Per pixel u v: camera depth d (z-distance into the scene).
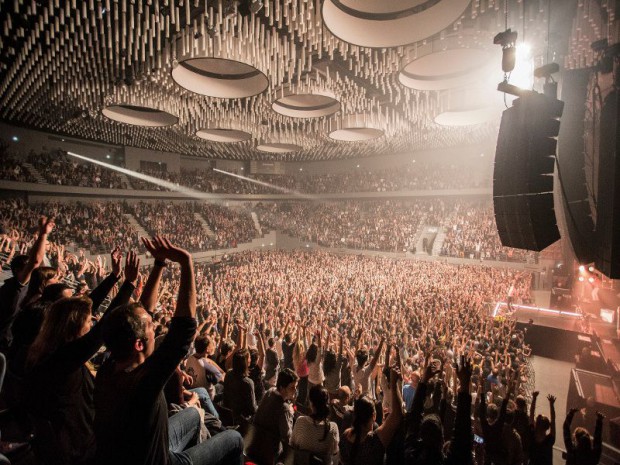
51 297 3.12
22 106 22.16
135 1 10.65
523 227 5.55
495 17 11.02
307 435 3.61
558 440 10.29
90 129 28.64
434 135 31.20
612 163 4.91
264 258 35.22
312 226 44.72
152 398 1.83
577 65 10.04
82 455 2.23
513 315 20.09
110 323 1.99
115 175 34.09
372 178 44.44
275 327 12.22
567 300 21.78
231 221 42.38
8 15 11.54
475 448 5.55
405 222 40.22
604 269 5.06
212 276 26.12
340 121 24.56
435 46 12.90
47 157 29.75
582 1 8.26
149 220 34.72
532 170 5.39
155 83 17.75
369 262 33.03
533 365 16.44
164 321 7.23
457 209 38.25
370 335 12.27
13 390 2.67
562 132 6.84
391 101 21.00
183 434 2.79
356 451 3.11
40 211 27.36
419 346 11.99
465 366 3.35
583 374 12.64
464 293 21.55
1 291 3.43
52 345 2.43
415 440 3.21
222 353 6.48
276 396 4.04
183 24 12.24
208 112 22.59
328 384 6.68
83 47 13.59
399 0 9.34
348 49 13.86
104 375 2.04
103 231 29.12
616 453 8.54
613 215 4.78
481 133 30.22
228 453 2.69
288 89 17.92
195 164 44.06
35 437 2.17
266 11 10.35
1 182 25.41
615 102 5.05
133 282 3.01
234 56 12.65
